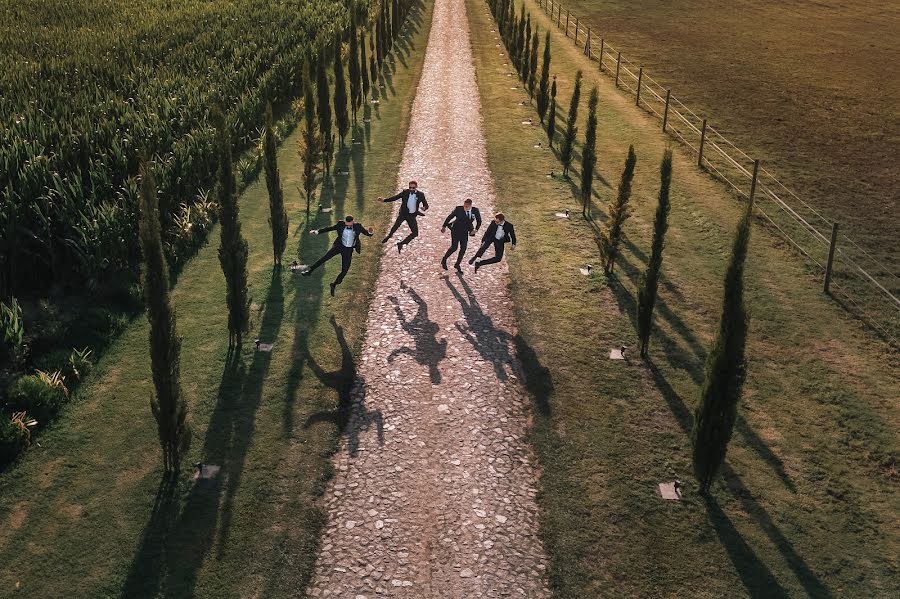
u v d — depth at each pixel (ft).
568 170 80.38
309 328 48.80
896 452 38.34
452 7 205.87
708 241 63.36
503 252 59.67
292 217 67.05
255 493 34.73
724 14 201.87
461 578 30.45
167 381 33.71
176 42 121.70
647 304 44.60
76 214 54.29
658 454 37.83
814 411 41.52
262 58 114.11
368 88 109.29
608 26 180.96
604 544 32.30
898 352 47.80
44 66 98.73
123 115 75.15
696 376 44.37
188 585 29.89
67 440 38.06
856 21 192.65
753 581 30.53
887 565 31.42
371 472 36.22
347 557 31.40
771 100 115.03
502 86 119.44
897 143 94.79
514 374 44.21
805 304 53.42
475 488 35.35
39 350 45.37
